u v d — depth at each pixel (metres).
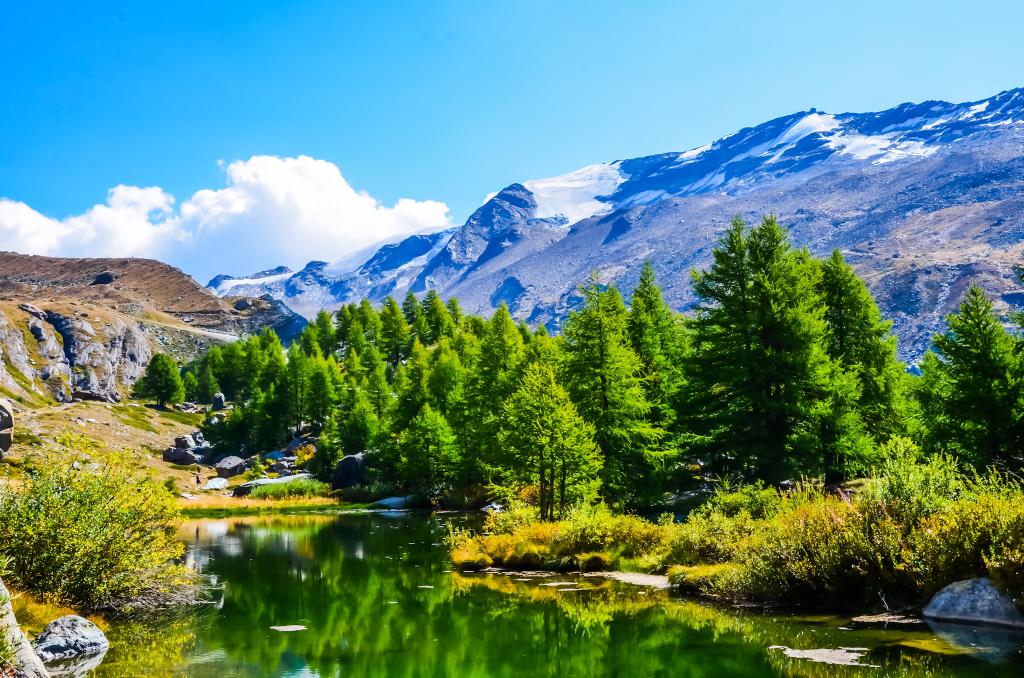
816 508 14.48
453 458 55.50
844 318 37.97
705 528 19.14
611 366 35.38
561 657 10.44
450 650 11.15
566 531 21.78
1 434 32.72
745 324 32.09
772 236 33.00
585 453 28.91
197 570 21.39
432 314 123.19
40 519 13.30
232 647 11.53
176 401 126.94
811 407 30.16
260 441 94.31
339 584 18.48
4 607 8.89
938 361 31.45
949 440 29.78
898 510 13.17
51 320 170.88
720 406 32.38
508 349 58.41
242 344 142.50
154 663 10.47
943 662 8.74
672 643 10.90
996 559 10.88
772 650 10.05
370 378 89.12
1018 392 28.36
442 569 21.52
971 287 30.39
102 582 13.95
